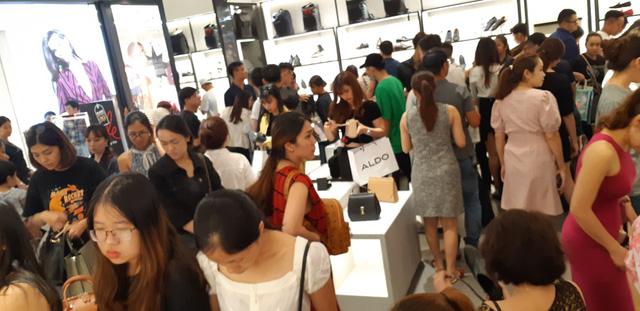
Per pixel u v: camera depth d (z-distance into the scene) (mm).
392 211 3781
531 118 3533
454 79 5133
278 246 1723
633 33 2854
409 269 3967
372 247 3949
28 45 6059
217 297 1787
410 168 4777
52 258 2799
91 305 1930
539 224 1552
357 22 8742
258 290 1671
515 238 1533
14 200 3469
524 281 1539
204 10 7539
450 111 3637
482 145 5008
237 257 1521
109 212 1615
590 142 2225
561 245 1583
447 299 1307
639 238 1932
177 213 2787
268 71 5480
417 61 5730
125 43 5984
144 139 3471
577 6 8055
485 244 1617
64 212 3018
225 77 7766
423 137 3709
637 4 7793
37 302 1621
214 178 3000
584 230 2264
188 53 7688
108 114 5109
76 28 5918
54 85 6184
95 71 5992
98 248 1729
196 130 3934
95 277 1759
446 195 3695
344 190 4168
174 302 1630
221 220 1491
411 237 4102
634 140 2123
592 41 5664
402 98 4625
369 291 3652
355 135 4191
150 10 6359
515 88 3623
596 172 2158
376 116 4289
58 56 6051
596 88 5586
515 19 8203
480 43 4832
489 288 1779
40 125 2986
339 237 2723
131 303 1659
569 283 1631
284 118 2572
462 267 4090
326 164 5289
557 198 3654
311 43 9359
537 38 5617
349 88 4223
